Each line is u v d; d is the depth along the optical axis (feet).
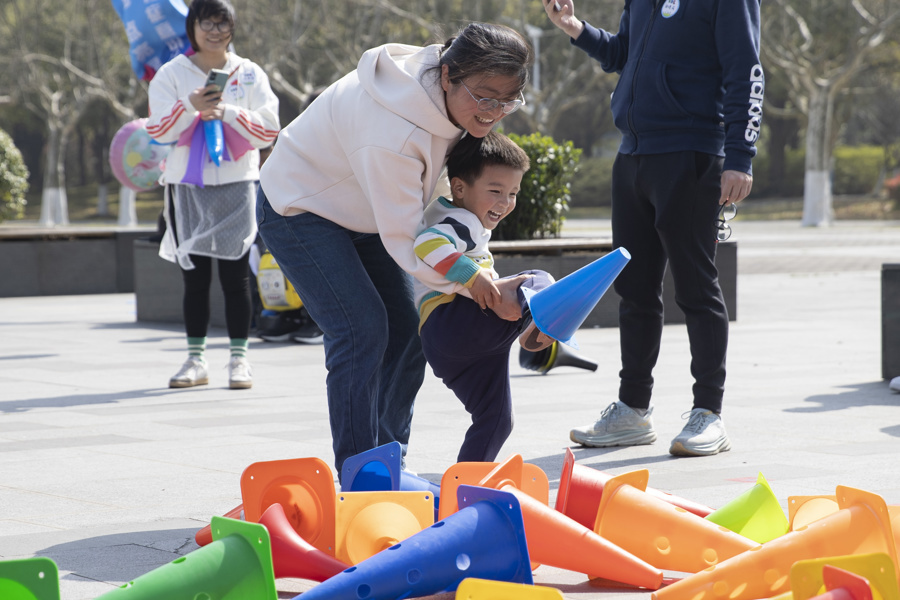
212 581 7.61
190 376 22.09
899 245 88.63
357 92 11.34
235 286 21.86
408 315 12.62
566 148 37.91
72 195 241.96
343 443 11.52
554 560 9.10
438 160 11.35
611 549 9.00
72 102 160.66
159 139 21.98
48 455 15.19
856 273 58.80
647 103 15.38
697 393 15.53
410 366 12.75
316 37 130.31
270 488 9.55
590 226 132.57
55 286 49.14
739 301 42.93
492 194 11.43
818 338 30.91
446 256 10.87
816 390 21.27
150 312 36.63
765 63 134.51
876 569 7.45
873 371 24.08
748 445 15.74
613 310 34.86
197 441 16.22
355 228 11.95
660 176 15.35
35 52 148.15
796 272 59.88
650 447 15.84
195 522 11.50
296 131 11.97
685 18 15.16
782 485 12.95
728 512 9.84
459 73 10.74
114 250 50.42
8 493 12.90
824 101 131.95
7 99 152.87
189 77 22.22
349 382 11.48
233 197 21.76
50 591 7.09
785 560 8.29
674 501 10.31
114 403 20.01
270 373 24.35
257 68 22.63
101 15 146.61
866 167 204.03
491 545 8.21
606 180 212.02
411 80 10.96
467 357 11.40
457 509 9.06
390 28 126.82
